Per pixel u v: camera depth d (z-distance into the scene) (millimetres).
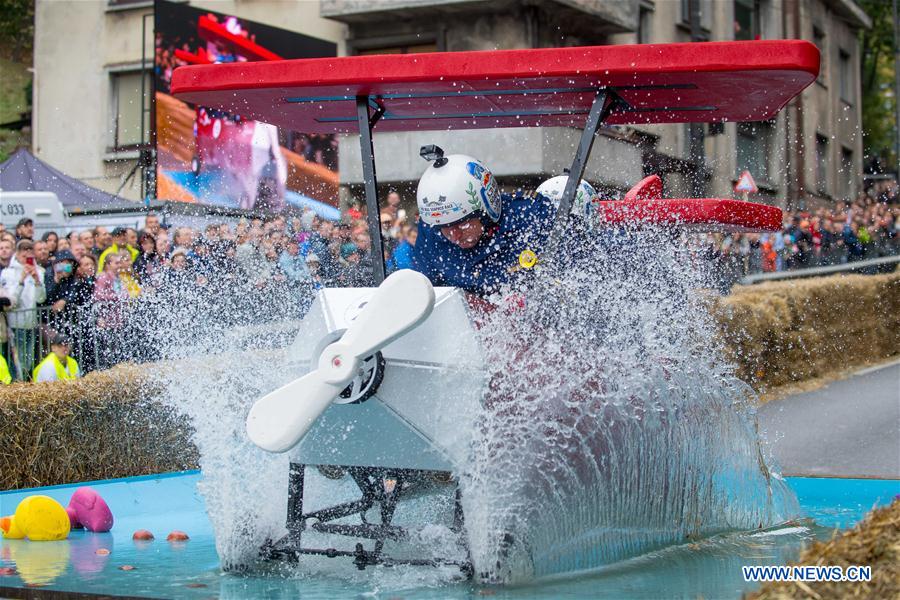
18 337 12352
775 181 30844
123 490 8273
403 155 22812
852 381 18500
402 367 5191
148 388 9938
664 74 5500
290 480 5711
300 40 21078
